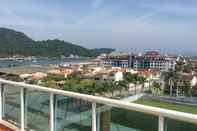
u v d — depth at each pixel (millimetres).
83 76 63062
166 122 2084
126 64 109312
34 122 3562
